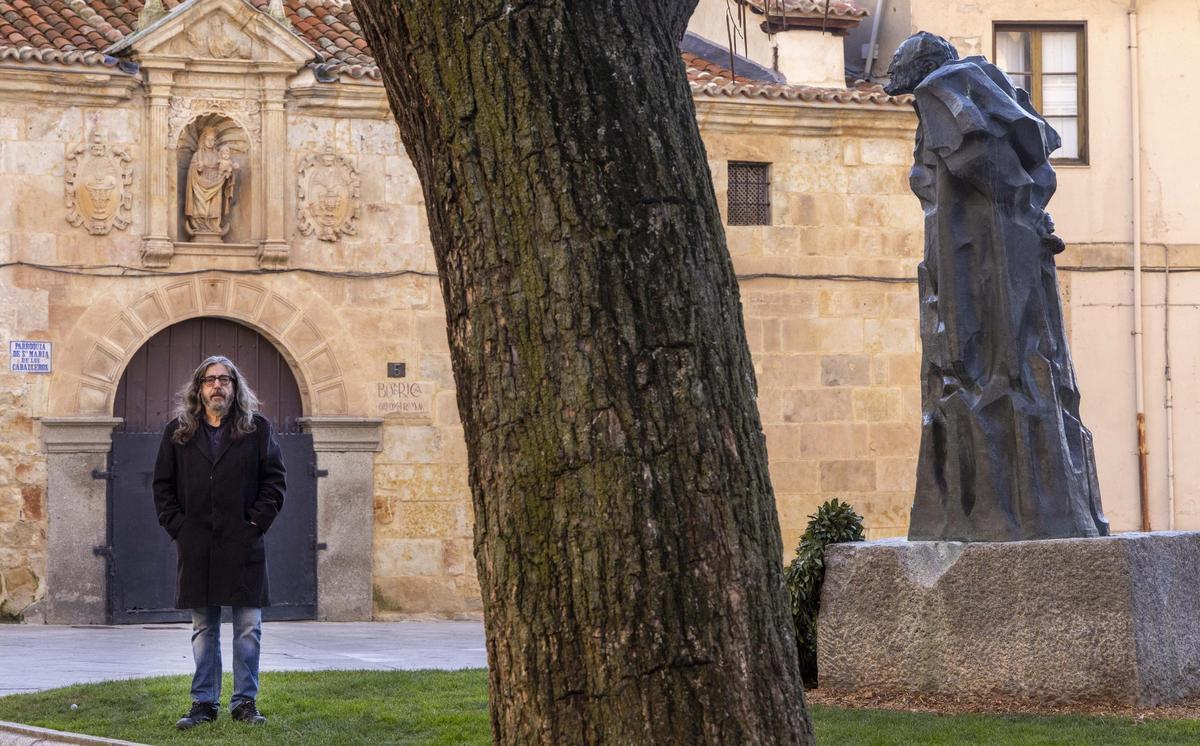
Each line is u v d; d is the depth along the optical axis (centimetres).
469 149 382
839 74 2258
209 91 1905
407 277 1978
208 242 1905
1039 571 880
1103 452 2280
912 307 2155
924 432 953
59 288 1847
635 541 372
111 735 828
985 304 934
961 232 937
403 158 1981
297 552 1930
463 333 388
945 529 935
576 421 374
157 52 1864
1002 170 930
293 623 1898
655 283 379
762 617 382
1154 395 2295
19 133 1839
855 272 2139
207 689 855
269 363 1955
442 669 1140
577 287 376
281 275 1933
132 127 1881
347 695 967
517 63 380
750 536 383
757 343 2100
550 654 376
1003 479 918
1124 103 2333
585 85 382
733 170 2112
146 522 1878
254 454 862
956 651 900
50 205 1847
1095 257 2295
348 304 1958
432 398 1983
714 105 2072
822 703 920
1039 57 2342
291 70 1919
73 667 1244
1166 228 2323
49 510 1833
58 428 1834
